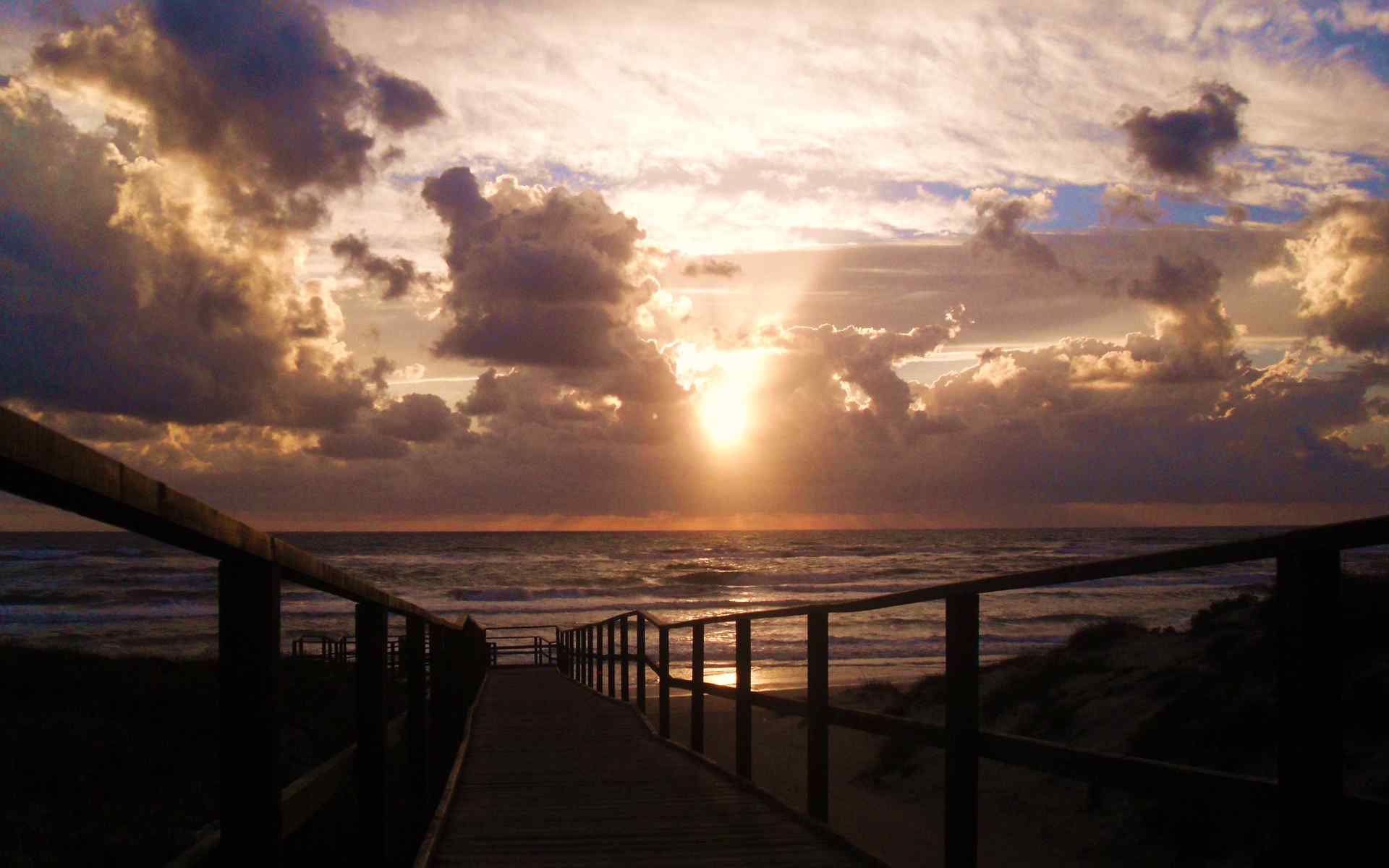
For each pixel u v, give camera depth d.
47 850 7.45
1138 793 2.53
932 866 9.18
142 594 53.47
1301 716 1.97
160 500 1.68
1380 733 7.65
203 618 44.25
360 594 3.44
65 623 42.88
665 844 4.82
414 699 5.63
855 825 10.80
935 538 143.50
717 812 5.60
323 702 14.91
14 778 9.32
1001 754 3.21
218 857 2.21
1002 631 40.78
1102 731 10.66
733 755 15.48
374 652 3.79
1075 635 16.44
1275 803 2.04
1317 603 1.95
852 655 35.50
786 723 18.77
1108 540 128.88
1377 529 1.77
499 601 59.22
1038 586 2.99
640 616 11.67
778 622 49.50
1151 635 15.29
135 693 14.59
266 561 2.29
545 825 5.29
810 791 5.11
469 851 4.71
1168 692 10.78
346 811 8.13
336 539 137.25
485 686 16.78
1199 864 7.29
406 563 83.56
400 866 5.57
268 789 2.25
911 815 11.24
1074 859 8.10
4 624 42.69
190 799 9.22
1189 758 8.70
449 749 7.66
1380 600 9.41
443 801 5.66
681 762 7.57
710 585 67.88
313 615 46.06
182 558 76.69
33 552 84.88
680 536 167.75
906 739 3.96
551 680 18.72
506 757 7.91
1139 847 8.00
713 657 36.06
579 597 61.19
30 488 1.37
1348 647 9.03
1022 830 9.05
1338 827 1.91
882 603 4.20
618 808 5.73
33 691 14.19
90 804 8.66
